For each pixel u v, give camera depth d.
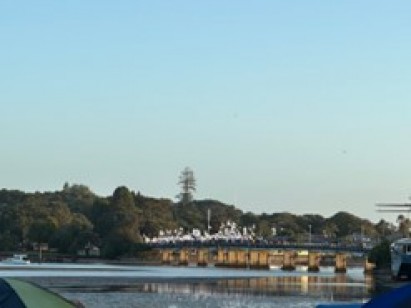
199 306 116.38
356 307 53.69
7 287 44.69
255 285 188.00
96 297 130.38
